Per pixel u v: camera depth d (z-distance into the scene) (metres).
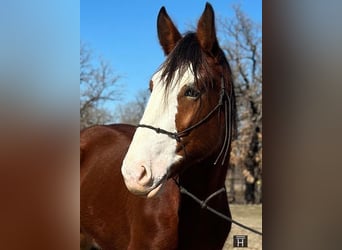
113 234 3.04
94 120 16.97
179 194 2.47
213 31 2.32
